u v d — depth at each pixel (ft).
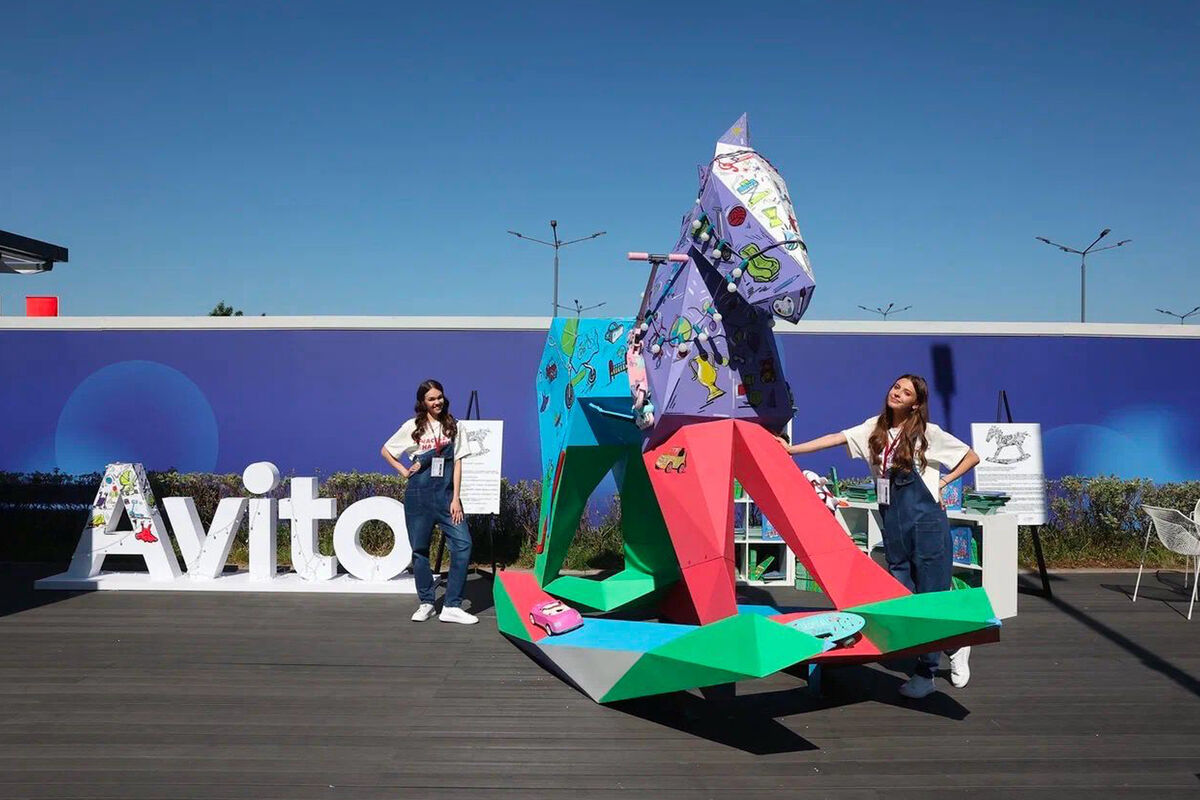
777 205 14.01
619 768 11.75
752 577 24.56
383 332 31.27
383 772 11.50
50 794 10.75
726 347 14.93
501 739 12.75
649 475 15.29
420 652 17.38
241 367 31.37
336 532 23.68
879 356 30.66
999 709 14.34
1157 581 25.67
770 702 14.64
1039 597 23.49
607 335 18.01
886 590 14.03
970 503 21.71
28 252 23.15
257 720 13.42
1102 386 30.73
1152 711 14.26
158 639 18.26
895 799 10.85
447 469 20.02
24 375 31.53
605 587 19.51
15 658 16.75
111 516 23.89
